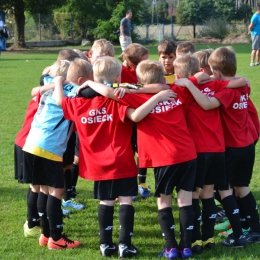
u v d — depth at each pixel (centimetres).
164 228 799
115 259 805
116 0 7088
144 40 7125
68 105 820
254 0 8981
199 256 815
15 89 2694
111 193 801
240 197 888
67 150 991
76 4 6969
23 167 860
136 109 780
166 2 9788
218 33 7250
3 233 929
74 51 1036
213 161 823
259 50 3497
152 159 796
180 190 802
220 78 865
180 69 855
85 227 959
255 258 802
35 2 6269
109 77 823
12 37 7625
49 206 841
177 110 802
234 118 848
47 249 855
